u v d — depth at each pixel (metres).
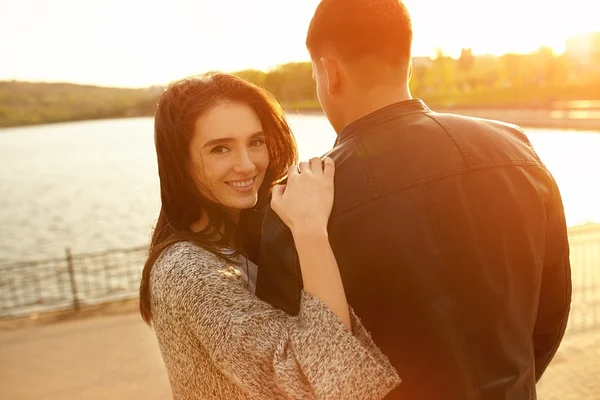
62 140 152.62
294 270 1.29
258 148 1.65
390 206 1.20
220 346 1.24
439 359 1.21
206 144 1.54
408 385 1.23
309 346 1.15
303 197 1.24
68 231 26.38
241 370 1.22
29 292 12.30
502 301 1.24
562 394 4.85
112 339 7.15
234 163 1.56
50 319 8.00
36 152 97.38
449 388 1.22
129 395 5.69
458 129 1.29
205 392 1.38
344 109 1.37
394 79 1.31
